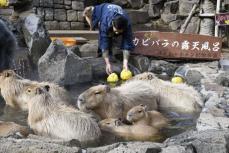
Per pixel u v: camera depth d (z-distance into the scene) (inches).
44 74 245.8
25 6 326.6
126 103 189.8
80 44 333.7
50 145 132.1
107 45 268.1
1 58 243.8
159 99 204.2
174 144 137.0
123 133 161.6
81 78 248.4
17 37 301.9
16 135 144.3
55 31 386.6
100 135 158.7
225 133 142.5
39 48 279.1
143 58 283.4
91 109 186.2
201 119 165.0
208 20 338.0
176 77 251.6
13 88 196.2
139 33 295.0
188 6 478.9
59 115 160.1
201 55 294.8
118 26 256.4
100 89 184.7
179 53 295.3
